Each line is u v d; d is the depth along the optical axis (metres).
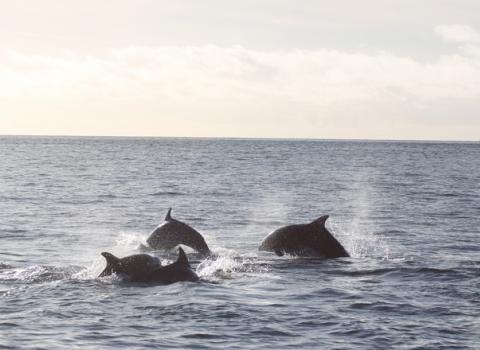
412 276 28.69
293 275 28.80
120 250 35.81
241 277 28.11
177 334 19.88
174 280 26.67
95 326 20.53
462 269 30.14
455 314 22.25
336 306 23.27
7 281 26.42
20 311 22.08
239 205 62.19
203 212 55.78
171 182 91.75
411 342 19.30
